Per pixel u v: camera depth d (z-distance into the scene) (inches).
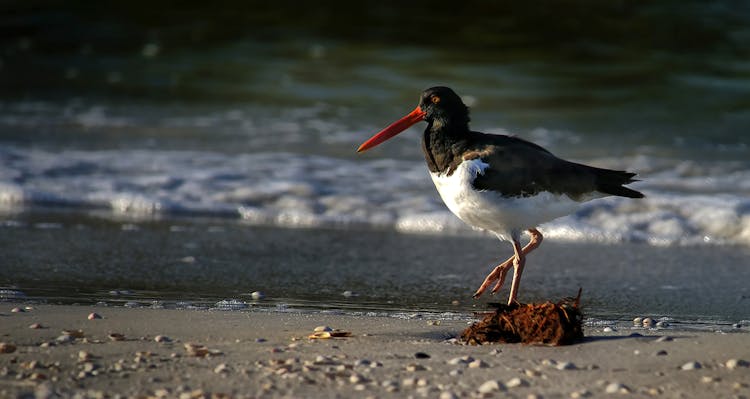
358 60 1010.7
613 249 500.4
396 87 927.0
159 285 398.9
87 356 270.1
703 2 1142.3
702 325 349.7
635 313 371.6
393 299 389.4
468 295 401.4
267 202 578.9
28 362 263.6
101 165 637.9
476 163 345.4
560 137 774.5
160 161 655.8
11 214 535.2
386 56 1020.5
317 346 290.4
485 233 533.3
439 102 362.9
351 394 239.3
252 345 290.5
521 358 277.9
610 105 880.3
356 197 587.2
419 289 409.7
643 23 1095.0
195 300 373.1
